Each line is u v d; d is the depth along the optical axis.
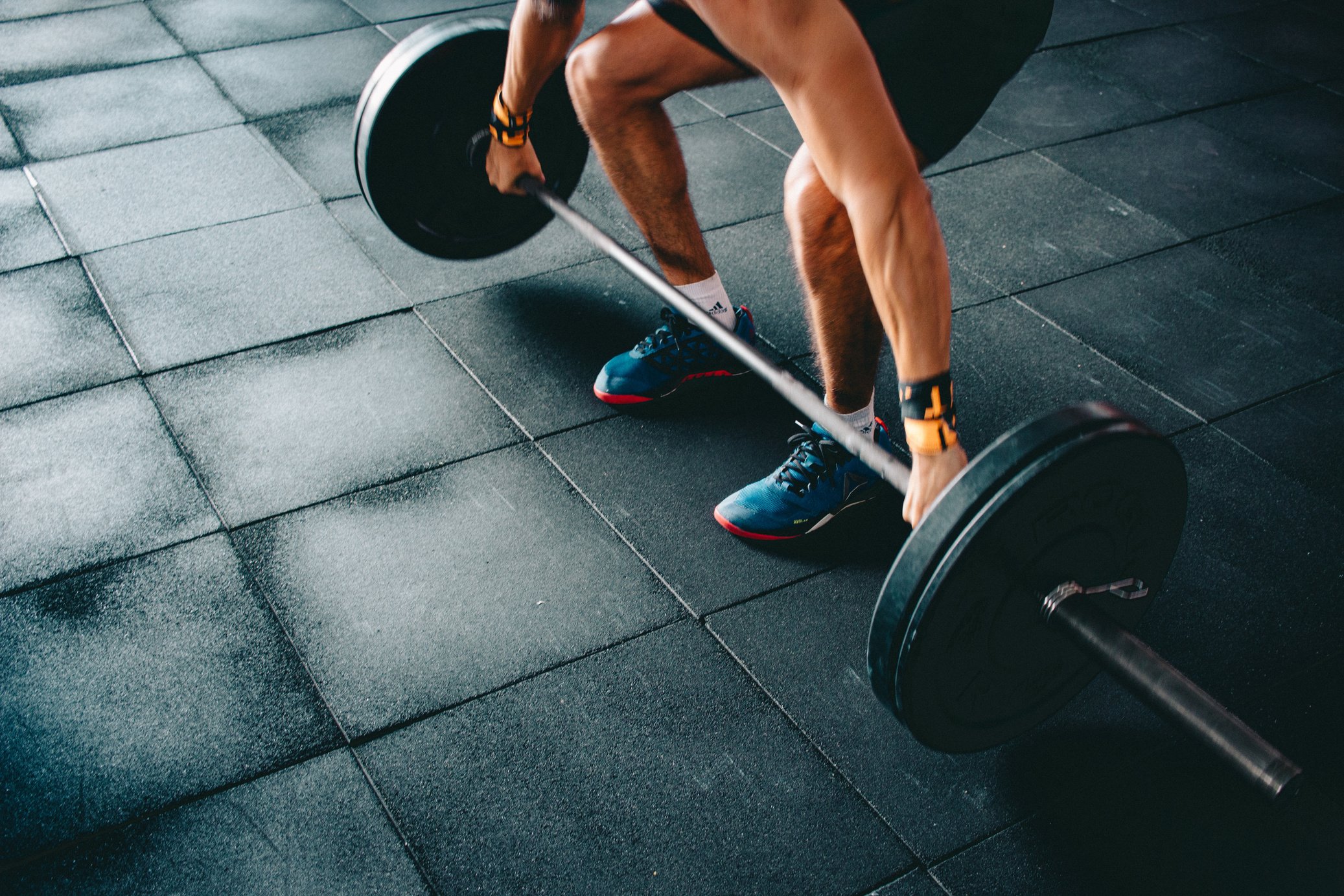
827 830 1.55
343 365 2.43
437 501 2.10
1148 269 2.86
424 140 2.38
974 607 1.30
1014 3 1.65
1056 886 1.49
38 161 3.17
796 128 3.50
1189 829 1.56
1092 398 2.40
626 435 2.28
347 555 1.97
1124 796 1.61
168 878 1.47
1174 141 3.48
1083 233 3.00
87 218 2.92
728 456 2.23
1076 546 1.35
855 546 2.04
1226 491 2.15
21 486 2.09
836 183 1.28
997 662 1.41
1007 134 3.49
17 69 3.71
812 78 1.22
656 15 1.87
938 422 1.34
